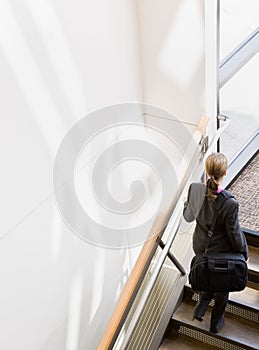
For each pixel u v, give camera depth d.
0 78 3.27
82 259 4.63
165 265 4.49
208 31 4.61
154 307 4.44
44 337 4.28
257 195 5.56
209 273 4.30
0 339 3.72
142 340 4.37
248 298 4.91
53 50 3.71
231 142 5.75
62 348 4.62
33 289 3.99
